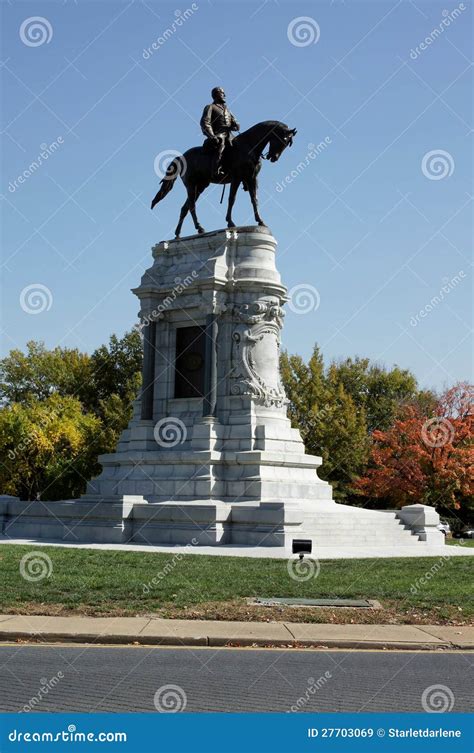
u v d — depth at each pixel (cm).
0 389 9756
